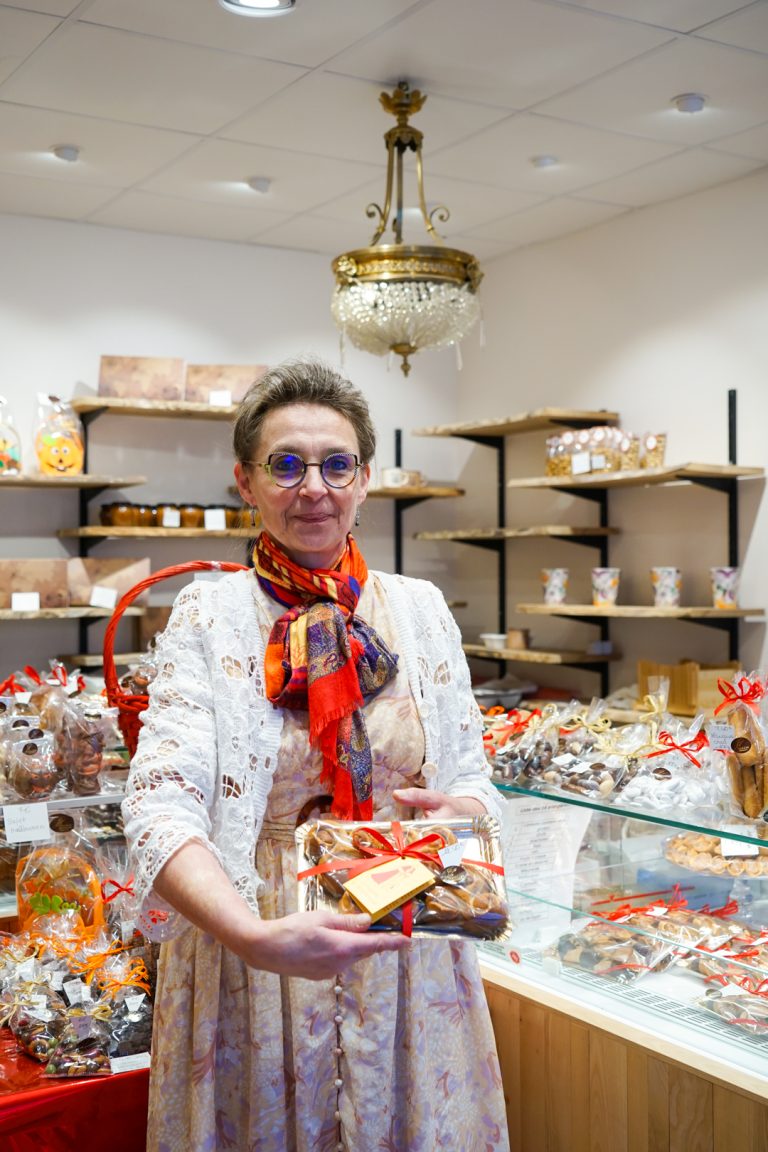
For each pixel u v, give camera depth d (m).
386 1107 1.39
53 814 2.38
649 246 4.71
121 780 2.51
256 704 1.38
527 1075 2.04
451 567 5.95
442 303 3.27
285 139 3.84
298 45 3.10
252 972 1.36
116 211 4.73
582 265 5.07
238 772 1.34
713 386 4.43
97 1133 1.77
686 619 4.41
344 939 1.13
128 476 4.93
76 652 4.94
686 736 2.16
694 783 1.94
